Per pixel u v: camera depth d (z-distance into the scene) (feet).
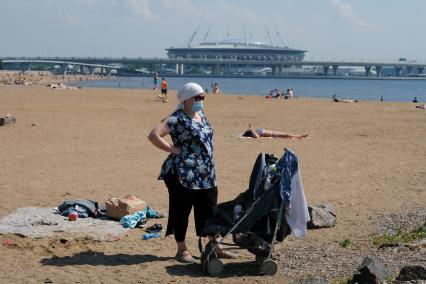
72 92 177.78
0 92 167.63
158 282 22.67
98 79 593.01
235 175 44.73
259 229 23.99
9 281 22.40
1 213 32.07
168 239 28.45
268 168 23.86
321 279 21.21
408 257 24.29
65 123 81.05
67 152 55.72
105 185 40.34
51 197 36.29
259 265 24.41
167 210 33.53
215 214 24.47
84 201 32.14
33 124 77.71
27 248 26.43
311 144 65.41
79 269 23.98
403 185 42.37
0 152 55.01
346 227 30.96
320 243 27.84
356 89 413.18
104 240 27.84
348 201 36.96
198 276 23.47
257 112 112.98
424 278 20.81
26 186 39.47
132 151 56.90
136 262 25.05
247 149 59.93
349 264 24.07
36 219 30.40
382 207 35.45
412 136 75.51
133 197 32.40
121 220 30.17
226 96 180.14
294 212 23.76
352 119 100.07
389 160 54.60
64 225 29.63
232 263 25.09
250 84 516.73
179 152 24.16
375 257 24.57
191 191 24.22
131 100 141.49
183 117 24.08
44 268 24.00
